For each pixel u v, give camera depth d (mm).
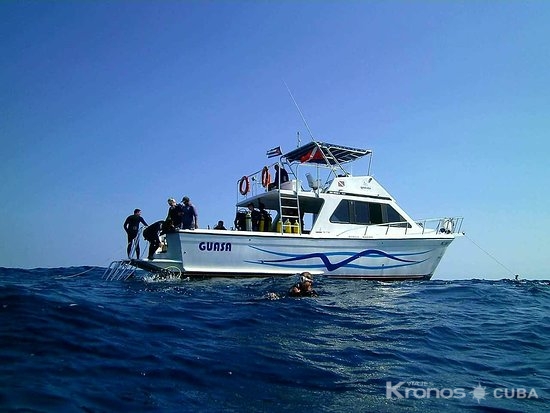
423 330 8617
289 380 5422
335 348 6965
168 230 14773
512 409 4855
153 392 4754
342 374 5758
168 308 9305
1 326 6570
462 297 13688
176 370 5461
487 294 14578
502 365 6656
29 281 15031
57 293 9898
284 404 4691
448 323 9508
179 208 14852
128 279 15945
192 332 7414
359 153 17828
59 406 4156
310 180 17359
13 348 5730
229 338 7199
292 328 8148
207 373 5457
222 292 12242
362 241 16516
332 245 16078
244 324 8234
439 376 5953
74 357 5598
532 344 8094
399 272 17094
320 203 17047
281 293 12180
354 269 16359
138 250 15320
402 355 6836
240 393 4930
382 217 17375
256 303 10406
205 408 4457
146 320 7945
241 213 17312
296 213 18031
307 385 5297
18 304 7797
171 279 14461
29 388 4500
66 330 6672
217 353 6277
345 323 8859
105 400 4430
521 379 5980
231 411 4422
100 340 6387
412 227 17766
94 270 25016
